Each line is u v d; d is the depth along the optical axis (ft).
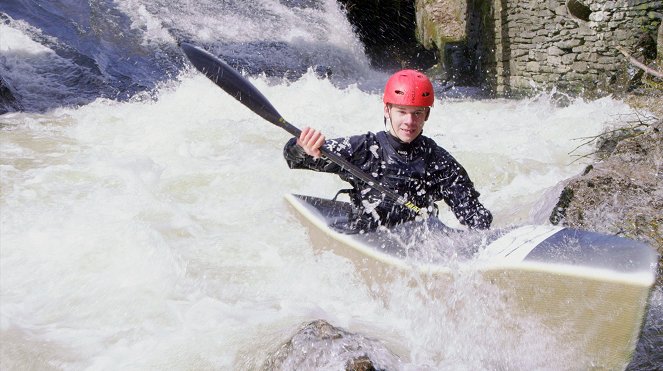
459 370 20.59
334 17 108.88
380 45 108.78
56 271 26.73
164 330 22.77
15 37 73.61
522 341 20.44
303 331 20.07
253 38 101.35
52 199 34.35
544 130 53.57
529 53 75.51
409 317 23.17
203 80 65.98
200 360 20.70
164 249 28.35
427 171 24.04
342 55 102.22
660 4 65.00
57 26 85.15
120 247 28.66
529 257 19.80
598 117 54.60
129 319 23.56
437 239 23.29
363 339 20.22
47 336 22.43
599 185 31.55
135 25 93.50
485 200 38.75
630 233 27.86
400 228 24.53
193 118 54.44
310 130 22.47
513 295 20.24
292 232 29.27
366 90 86.63
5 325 22.86
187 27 98.63
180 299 24.90
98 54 81.71
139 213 33.04
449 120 59.52
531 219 32.01
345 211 27.45
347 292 25.48
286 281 26.48
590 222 29.07
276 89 64.80
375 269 24.04
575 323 19.19
